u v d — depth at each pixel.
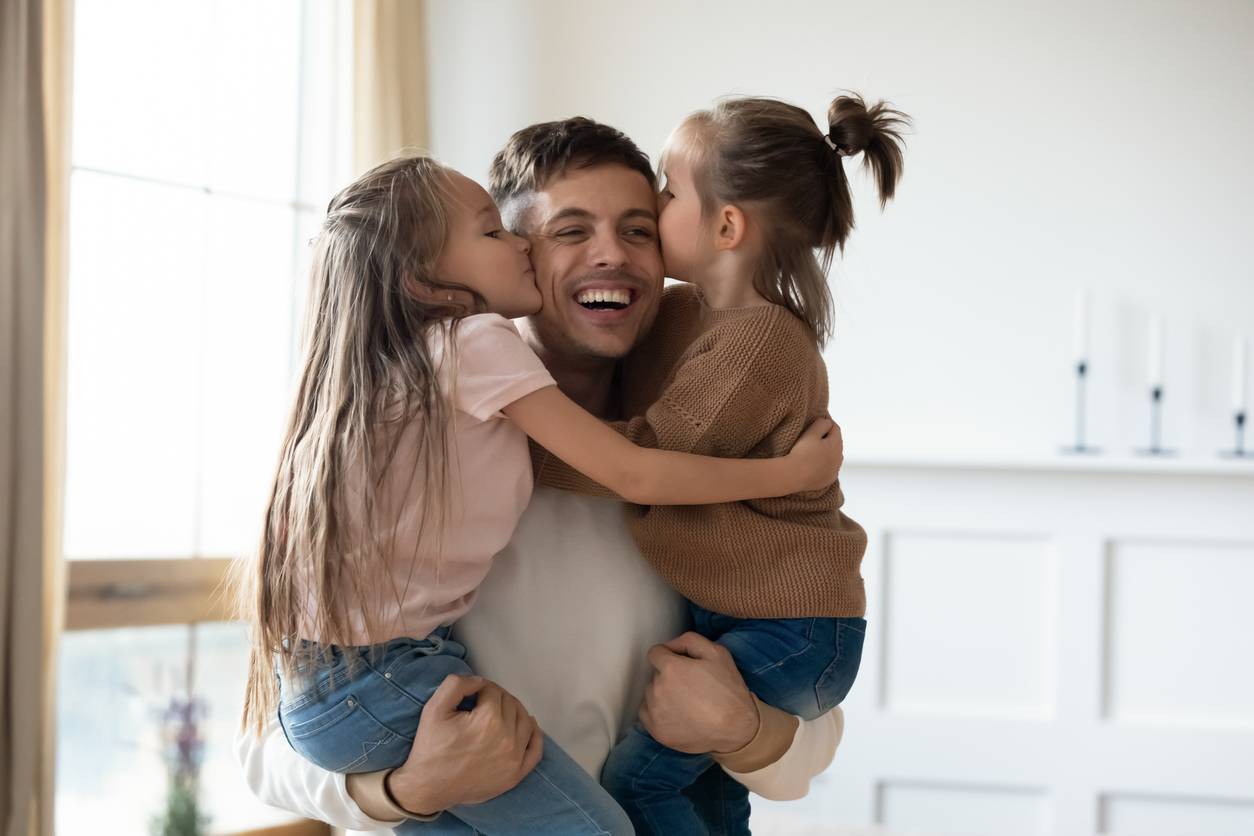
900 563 3.81
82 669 3.72
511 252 1.46
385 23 4.26
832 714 1.57
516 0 4.50
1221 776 3.65
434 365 1.36
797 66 4.26
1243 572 3.66
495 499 1.40
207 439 4.01
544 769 1.38
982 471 3.76
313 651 1.37
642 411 1.60
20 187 3.22
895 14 4.20
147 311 3.87
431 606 1.38
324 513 1.33
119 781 3.77
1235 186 4.01
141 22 3.84
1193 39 4.04
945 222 4.13
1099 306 4.05
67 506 3.71
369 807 1.34
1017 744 3.73
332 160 4.21
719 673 1.39
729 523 1.46
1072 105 4.09
